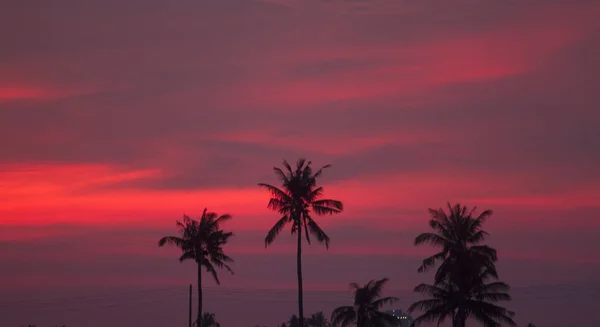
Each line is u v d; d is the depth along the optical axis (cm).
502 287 14362
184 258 16262
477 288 14388
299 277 13788
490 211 14375
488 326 14300
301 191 13675
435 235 14250
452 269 14050
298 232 13812
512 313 14362
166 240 16238
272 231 13762
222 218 16588
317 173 13888
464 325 14300
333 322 17175
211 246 16250
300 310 13700
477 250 14125
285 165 13962
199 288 16400
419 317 14538
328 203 13850
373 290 17075
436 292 14538
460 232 14188
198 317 16238
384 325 17038
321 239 13838
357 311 16925
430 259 14300
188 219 16462
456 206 14425
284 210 13800
